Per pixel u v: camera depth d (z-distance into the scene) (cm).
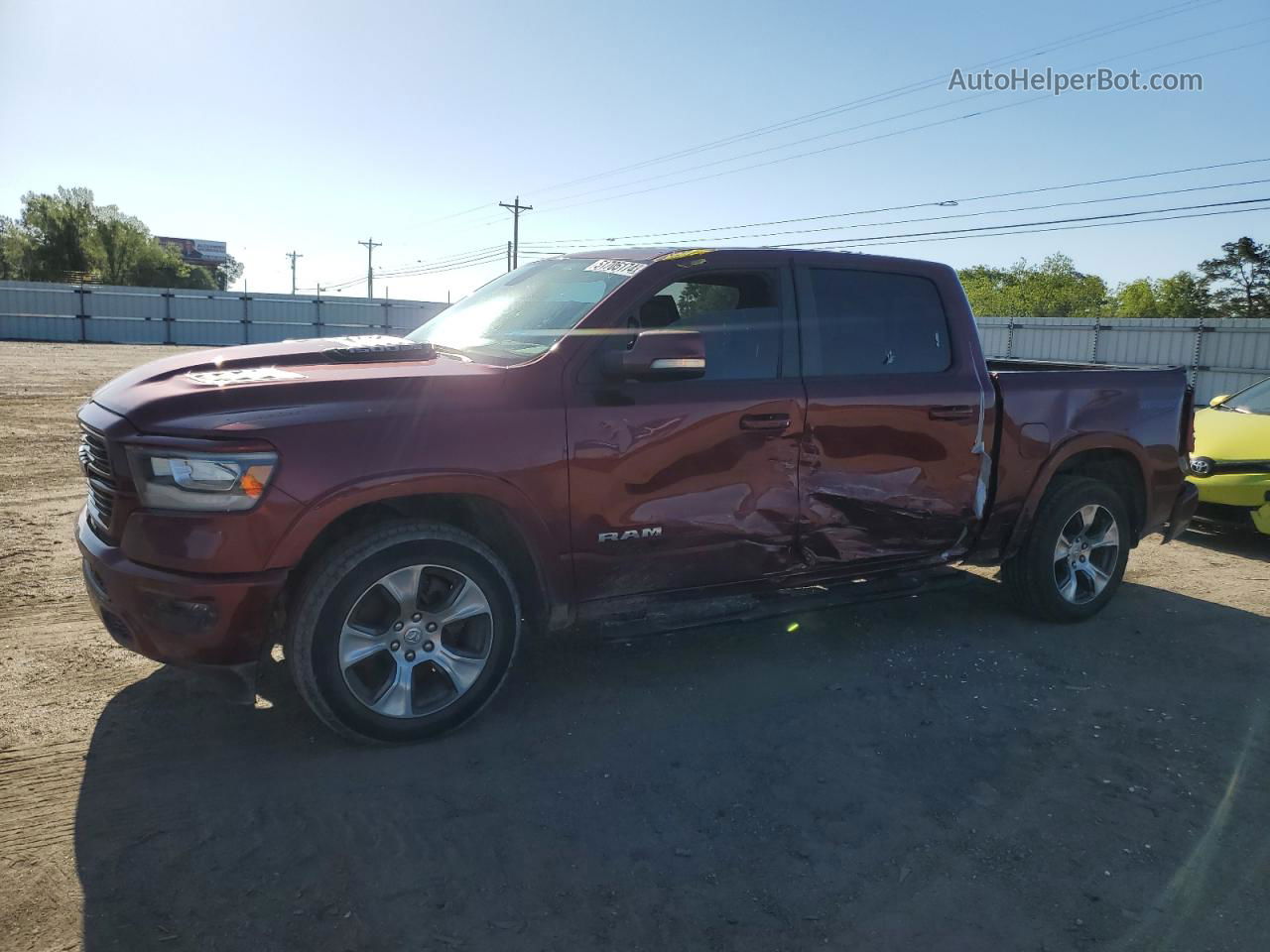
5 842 268
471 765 324
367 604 326
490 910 246
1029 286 6153
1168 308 5300
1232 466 682
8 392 1596
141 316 4172
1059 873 271
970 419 439
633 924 243
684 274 386
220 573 295
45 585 507
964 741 356
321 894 250
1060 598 488
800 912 250
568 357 354
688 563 381
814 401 396
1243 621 515
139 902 244
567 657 427
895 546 434
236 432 294
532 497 339
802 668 423
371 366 346
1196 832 296
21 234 6419
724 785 316
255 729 343
